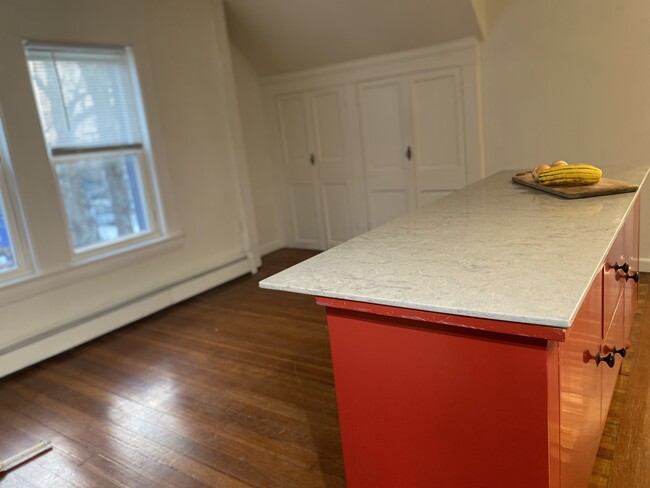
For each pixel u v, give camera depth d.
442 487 1.21
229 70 4.17
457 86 3.77
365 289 1.15
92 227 3.32
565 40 3.30
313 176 4.79
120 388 2.59
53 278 3.02
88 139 3.24
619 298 1.76
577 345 1.16
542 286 1.04
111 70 3.35
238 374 2.62
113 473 1.92
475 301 1.00
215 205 4.14
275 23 4.17
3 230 2.88
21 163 2.86
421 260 1.33
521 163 3.67
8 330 2.86
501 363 1.03
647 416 1.92
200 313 3.58
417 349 1.14
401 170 4.23
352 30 3.94
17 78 2.82
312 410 2.21
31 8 2.86
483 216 1.77
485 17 3.54
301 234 5.09
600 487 1.59
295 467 1.85
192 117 3.90
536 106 3.51
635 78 3.14
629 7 3.05
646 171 2.28
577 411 1.20
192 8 3.85
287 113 4.77
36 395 2.60
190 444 2.05
